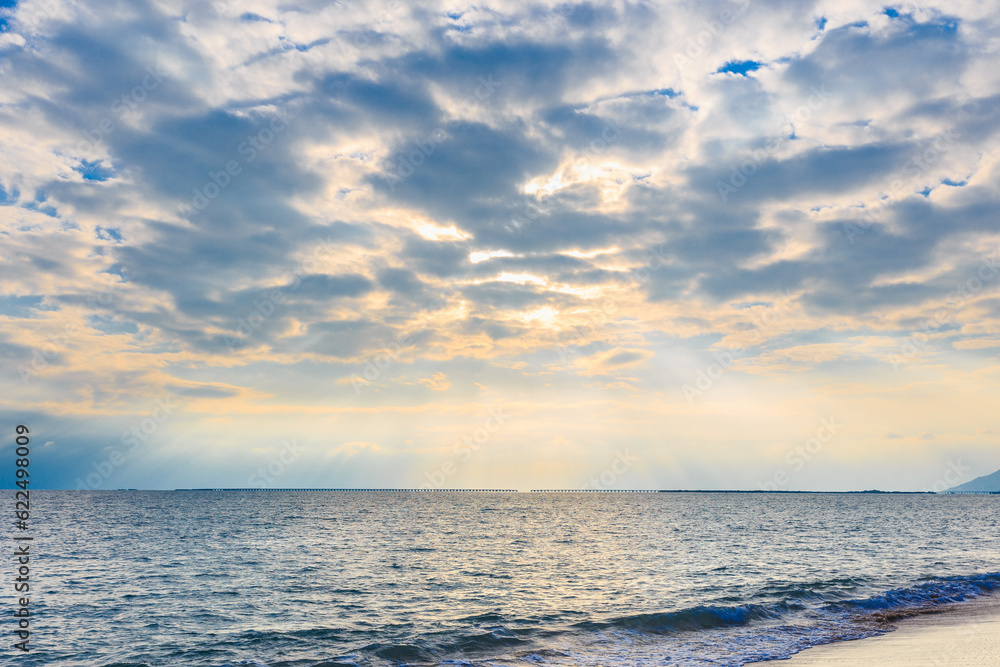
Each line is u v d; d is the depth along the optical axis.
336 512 132.12
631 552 49.81
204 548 52.66
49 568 39.59
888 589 29.61
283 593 30.33
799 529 79.12
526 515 125.69
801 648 18.80
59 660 18.73
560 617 23.97
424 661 17.77
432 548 53.75
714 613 23.05
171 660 18.52
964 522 98.50
